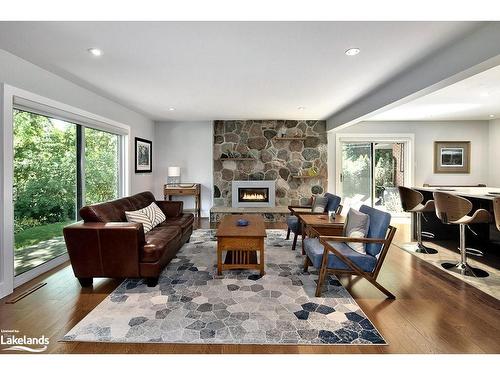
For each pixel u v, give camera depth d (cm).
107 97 432
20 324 209
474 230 408
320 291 255
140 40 235
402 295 258
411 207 396
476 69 228
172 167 626
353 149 661
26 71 282
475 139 646
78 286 278
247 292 263
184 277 299
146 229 349
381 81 345
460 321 214
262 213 607
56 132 348
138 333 197
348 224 291
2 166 256
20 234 297
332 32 221
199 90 388
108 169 474
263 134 647
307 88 375
